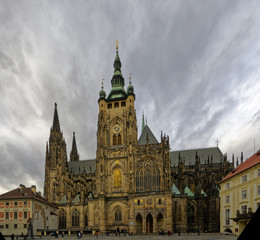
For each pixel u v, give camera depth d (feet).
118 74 486.79
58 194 481.05
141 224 364.58
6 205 360.69
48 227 407.23
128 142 407.44
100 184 396.57
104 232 370.12
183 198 374.84
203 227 373.61
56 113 556.92
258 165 233.35
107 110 451.94
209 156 495.82
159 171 375.25
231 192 280.92
